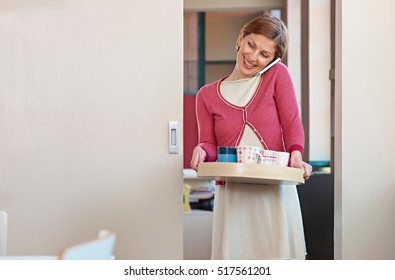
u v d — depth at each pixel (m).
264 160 2.71
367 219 3.28
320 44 6.00
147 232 3.14
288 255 2.84
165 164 3.16
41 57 3.18
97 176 3.16
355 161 3.29
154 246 3.14
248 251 2.85
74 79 3.17
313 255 4.12
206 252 4.93
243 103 2.90
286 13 6.84
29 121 3.16
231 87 2.94
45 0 3.19
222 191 2.92
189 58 9.45
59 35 3.18
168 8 3.18
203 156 2.87
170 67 3.17
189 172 5.58
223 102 2.92
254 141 2.88
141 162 3.16
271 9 7.57
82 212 3.15
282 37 2.90
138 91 3.17
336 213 3.34
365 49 3.30
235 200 2.86
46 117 3.16
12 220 3.14
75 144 3.16
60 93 3.17
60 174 3.15
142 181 3.16
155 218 3.15
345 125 3.29
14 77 3.17
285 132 2.91
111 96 3.17
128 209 3.15
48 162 3.15
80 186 3.15
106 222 3.14
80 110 3.17
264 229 2.86
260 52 2.88
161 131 3.16
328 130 5.96
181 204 3.15
